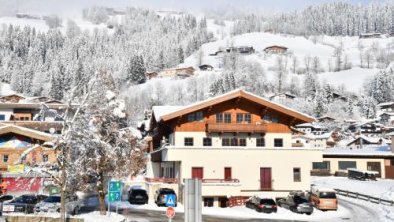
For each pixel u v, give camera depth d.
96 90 39.31
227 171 50.78
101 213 39.03
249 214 44.03
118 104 40.59
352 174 74.81
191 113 52.12
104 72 41.06
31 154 54.97
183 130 51.59
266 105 52.25
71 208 39.03
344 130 152.12
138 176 69.62
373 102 192.12
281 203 48.47
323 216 43.50
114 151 38.38
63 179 31.14
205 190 48.38
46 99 139.25
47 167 34.31
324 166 81.56
